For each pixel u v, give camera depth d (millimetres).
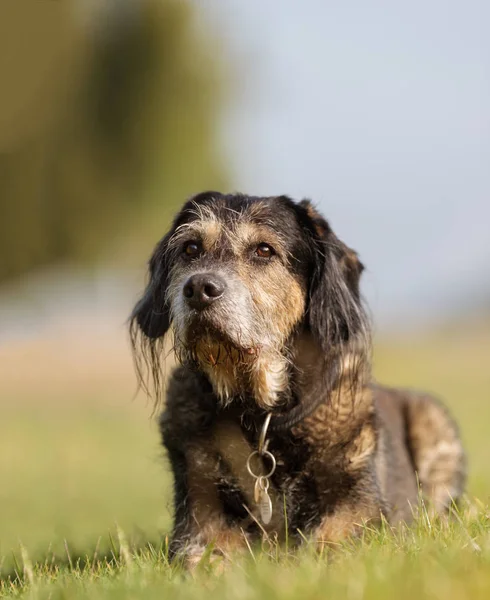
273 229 8930
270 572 5941
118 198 50031
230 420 8602
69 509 17609
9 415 37969
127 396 44750
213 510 8523
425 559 5926
